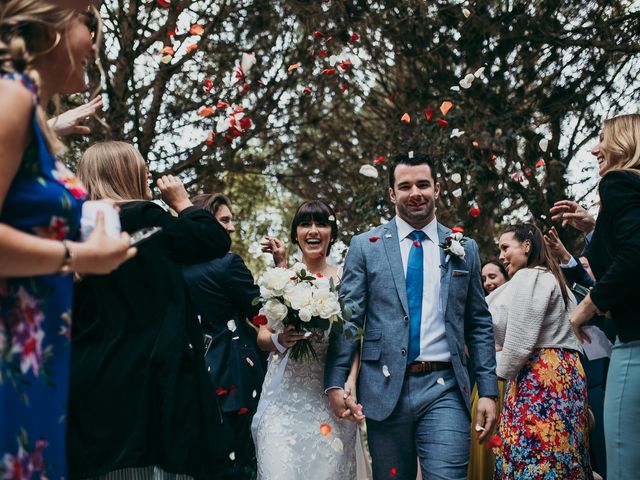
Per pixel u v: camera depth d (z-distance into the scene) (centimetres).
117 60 1119
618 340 381
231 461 362
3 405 208
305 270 491
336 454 492
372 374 481
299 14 1303
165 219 356
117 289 344
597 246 401
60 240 227
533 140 1279
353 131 1467
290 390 495
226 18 1273
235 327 533
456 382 476
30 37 235
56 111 262
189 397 340
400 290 486
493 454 633
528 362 557
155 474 330
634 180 381
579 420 550
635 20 1278
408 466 483
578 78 1308
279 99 1321
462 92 1299
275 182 1555
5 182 209
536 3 1299
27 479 213
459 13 1298
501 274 734
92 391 331
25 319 217
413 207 499
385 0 1319
